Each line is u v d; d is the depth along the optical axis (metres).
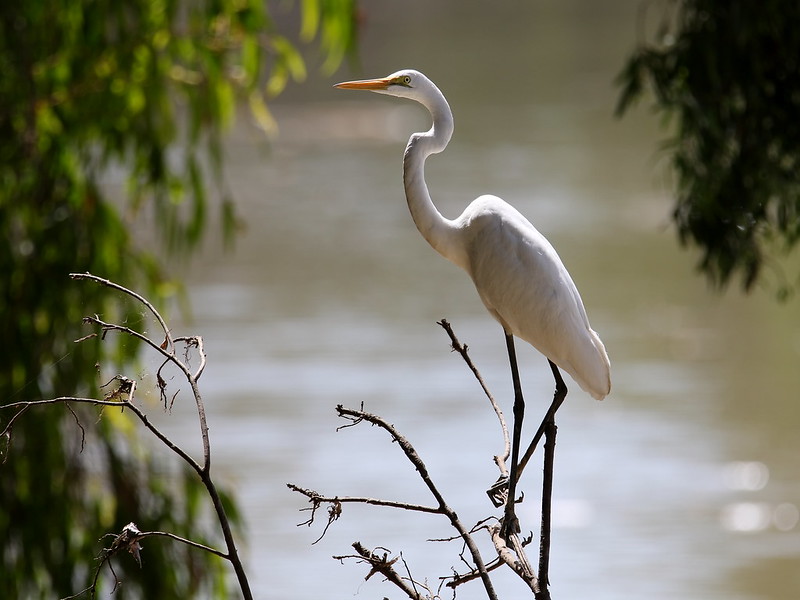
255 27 9.13
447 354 21.94
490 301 5.50
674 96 8.56
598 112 57.88
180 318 24.78
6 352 8.50
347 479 15.73
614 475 16.20
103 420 8.72
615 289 27.33
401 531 14.17
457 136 52.88
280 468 16.11
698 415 18.56
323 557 13.34
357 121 58.28
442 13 105.75
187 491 8.96
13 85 8.59
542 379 20.64
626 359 21.92
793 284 25.47
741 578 12.97
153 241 17.48
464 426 17.91
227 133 9.59
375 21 101.50
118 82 8.84
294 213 37.72
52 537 8.55
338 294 27.08
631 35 86.19
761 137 8.52
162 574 8.66
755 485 15.67
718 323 24.14
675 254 30.44
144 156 9.01
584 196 38.62
